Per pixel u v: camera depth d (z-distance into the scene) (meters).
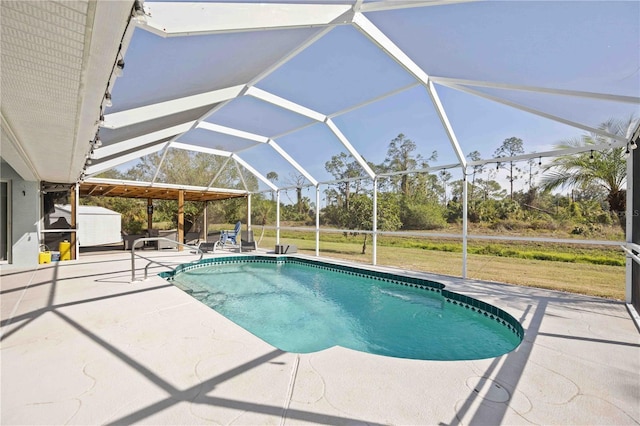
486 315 5.24
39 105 3.15
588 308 4.87
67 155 5.61
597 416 2.21
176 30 2.84
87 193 14.41
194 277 8.84
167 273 8.19
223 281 8.55
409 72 5.44
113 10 1.71
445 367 2.91
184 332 3.67
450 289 6.21
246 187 14.27
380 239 13.98
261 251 12.59
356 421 2.11
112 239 17.16
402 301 6.66
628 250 4.75
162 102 5.27
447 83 5.70
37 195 8.66
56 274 7.19
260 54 4.49
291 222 16.08
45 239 10.30
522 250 10.42
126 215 21.20
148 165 11.45
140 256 10.69
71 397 2.34
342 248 15.35
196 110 6.46
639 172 4.77
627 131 4.96
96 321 4.04
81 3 1.61
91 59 2.28
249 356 3.06
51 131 4.11
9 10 1.64
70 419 2.08
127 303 4.85
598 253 8.70
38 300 5.00
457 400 2.38
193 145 10.91
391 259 13.48
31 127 3.93
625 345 3.45
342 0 3.57
